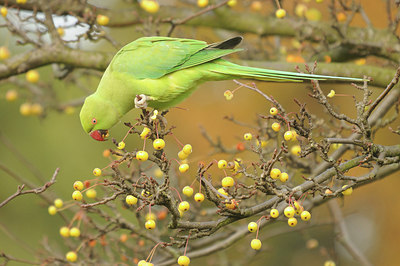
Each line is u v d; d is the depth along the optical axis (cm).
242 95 1523
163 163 608
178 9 1259
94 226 941
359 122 665
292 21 1216
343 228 1166
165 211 985
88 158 1653
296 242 1628
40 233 1562
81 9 1126
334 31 1162
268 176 639
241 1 1324
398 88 949
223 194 663
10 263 1488
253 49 1264
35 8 1061
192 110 1540
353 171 1318
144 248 1016
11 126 1639
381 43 1080
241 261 1218
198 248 1084
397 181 1487
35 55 1073
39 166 1620
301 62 1068
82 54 1077
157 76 863
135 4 1220
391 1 1259
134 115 1638
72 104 1342
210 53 855
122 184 627
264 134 946
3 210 1569
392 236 1512
